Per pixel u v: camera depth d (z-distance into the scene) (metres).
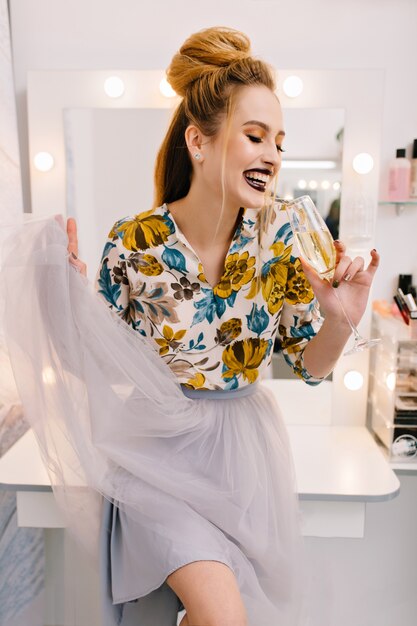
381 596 1.77
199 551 0.98
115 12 1.51
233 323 1.14
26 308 1.05
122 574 1.07
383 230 1.58
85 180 1.53
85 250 1.55
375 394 1.59
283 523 1.16
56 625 1.75
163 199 1.19
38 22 1.52
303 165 1.50
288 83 1.47
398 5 1.48
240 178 1.03
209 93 1.03
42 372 1.06
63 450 1.09
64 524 1.24
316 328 1.23
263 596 1.08
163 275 1.12
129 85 1.49
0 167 1.42
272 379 1.58
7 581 1.52
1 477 1.23
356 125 1.48
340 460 1.38
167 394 1.10
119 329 1.09
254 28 1.50
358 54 1.50
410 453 1.46
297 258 1.18
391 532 1.75
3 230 1.07
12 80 1.47
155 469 1.08
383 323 1.51
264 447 1.19
